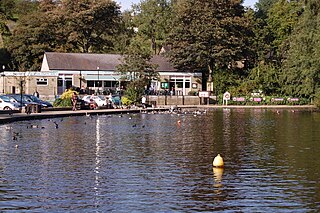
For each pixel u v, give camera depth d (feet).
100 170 71.26
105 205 53.62
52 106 207.72
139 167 73.87
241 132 126.52
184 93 314.55
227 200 55.72
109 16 367.25
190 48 297.94
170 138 111.34
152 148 94.17
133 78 269.64
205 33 295.48
